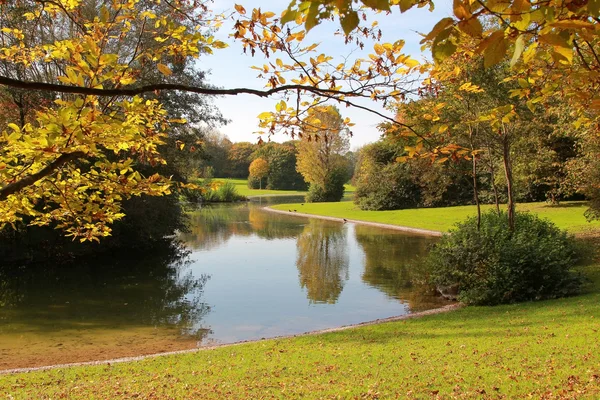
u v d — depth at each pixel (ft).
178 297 42.78
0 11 16.07
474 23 5.01
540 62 11.39
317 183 179.22
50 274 54.70
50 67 44.52
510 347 21.26
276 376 20.04
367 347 24.20
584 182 53.16
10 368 25.20
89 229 14.43
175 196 75.41
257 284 47.37
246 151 307.17
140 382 20.18
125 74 11.85
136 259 65.41
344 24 5.24
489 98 34.14
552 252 34.76
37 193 12.69
